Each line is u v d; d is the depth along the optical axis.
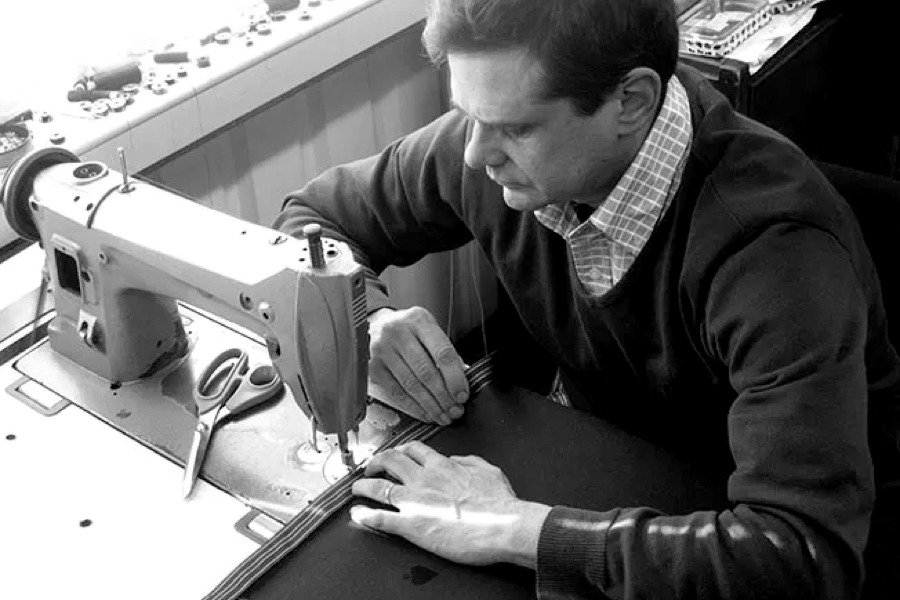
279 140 2.02
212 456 1.22
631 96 1.02
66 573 1.09
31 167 1.30
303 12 1.95
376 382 1.28
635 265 1.15
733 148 1.10
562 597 1.02
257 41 1.87
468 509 1.08
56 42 1.74
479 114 0.99
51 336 1.37
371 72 2.14
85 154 1.62
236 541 1.12
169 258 1.16
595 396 1.39
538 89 0.96
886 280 1.28
